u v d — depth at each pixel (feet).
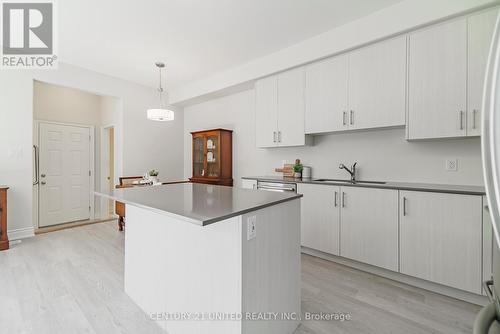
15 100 10.78
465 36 6.64
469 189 6.48
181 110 17.78
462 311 5.97
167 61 11.95
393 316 5.79
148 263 5.80
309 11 8.04
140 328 5.35
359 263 8.29
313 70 9.86
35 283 7.18
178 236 4.98
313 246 9.15
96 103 16.81
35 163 14.01
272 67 11.03
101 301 6.31
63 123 15.23
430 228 6.67
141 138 15.52
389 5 7.75
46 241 10.95
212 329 4.36
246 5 7.72
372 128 8.57
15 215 10.87
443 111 6.98
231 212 3.75
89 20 8.52
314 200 9.11
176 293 5.05
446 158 7.89
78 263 8.61
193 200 4.84
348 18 8.44
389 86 7.93
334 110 9.24
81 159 16.03
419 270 6.85
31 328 5.29
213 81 13.88
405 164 8.70
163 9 7.91
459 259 6.24
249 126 13.82
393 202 7.30
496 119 1.53
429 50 7.20
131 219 6.41
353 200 8.11
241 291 3.92
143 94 15.58
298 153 11.69
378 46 8.16
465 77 6.64
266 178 10.94
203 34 9.45
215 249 4.28
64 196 15.23
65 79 12.19
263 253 4.42
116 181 15.31
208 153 14.93
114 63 12.23
